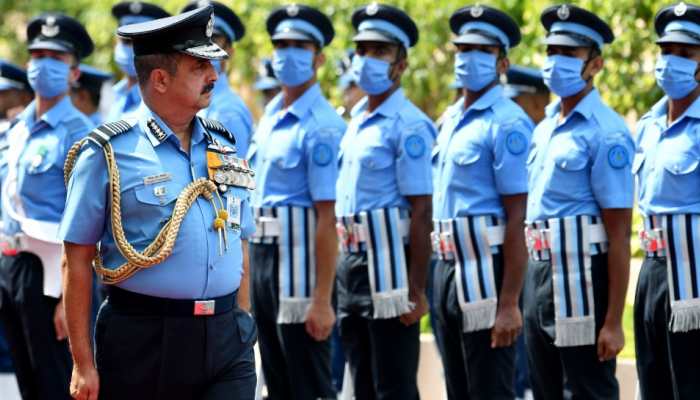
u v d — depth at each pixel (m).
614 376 14.95
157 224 11.33
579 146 14.73
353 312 16.56
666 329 14.40
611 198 14.57
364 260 16.39
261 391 17.77
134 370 11.45
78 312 11.46
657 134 14.59
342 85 22.45
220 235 11.55
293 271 16.95
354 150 16.50
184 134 11.74
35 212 17.03
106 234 11.50
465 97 16.28
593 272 14.76
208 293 11.48
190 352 11.43
